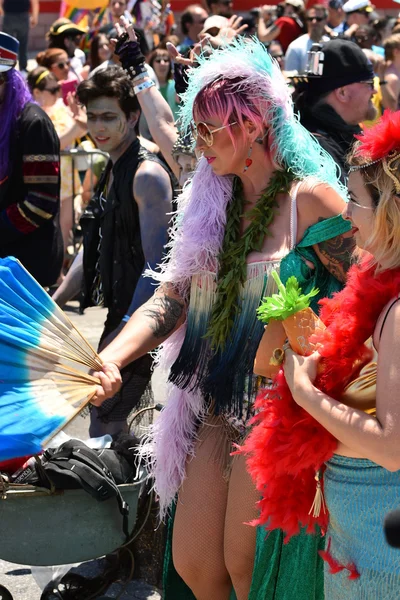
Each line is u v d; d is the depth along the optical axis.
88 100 4.44
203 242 3.31
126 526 3.66
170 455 3.42
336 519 2.52
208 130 3.16
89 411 4.54
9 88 5.54
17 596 4.14
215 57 3.22
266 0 18.47
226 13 11.16
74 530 3.59
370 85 4.43
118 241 4.50
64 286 4.88
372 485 2.42
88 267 4.70
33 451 3.26
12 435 3.23
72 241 10.01
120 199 4.45
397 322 2.29
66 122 9.48
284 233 3.18
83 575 4.11
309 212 3.14
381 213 2.33
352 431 2.32
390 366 2.28
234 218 3.31
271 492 2.69
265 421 2.70
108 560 4.09
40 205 5.58
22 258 5.71
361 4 11.70
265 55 3.16
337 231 3.08
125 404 4.36
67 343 3.34
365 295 2.44
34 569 4.17
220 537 3.30
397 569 2.38
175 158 4.34
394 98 9.18
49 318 3.35
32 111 5.54
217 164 3.22
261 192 3.26
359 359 2.46
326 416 2.38
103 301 4.69
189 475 3.37
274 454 2.64
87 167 9.56
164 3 12.81
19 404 3.26
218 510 3.30
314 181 3.16
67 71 10.56
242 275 3.20
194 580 3.38
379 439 2.27
